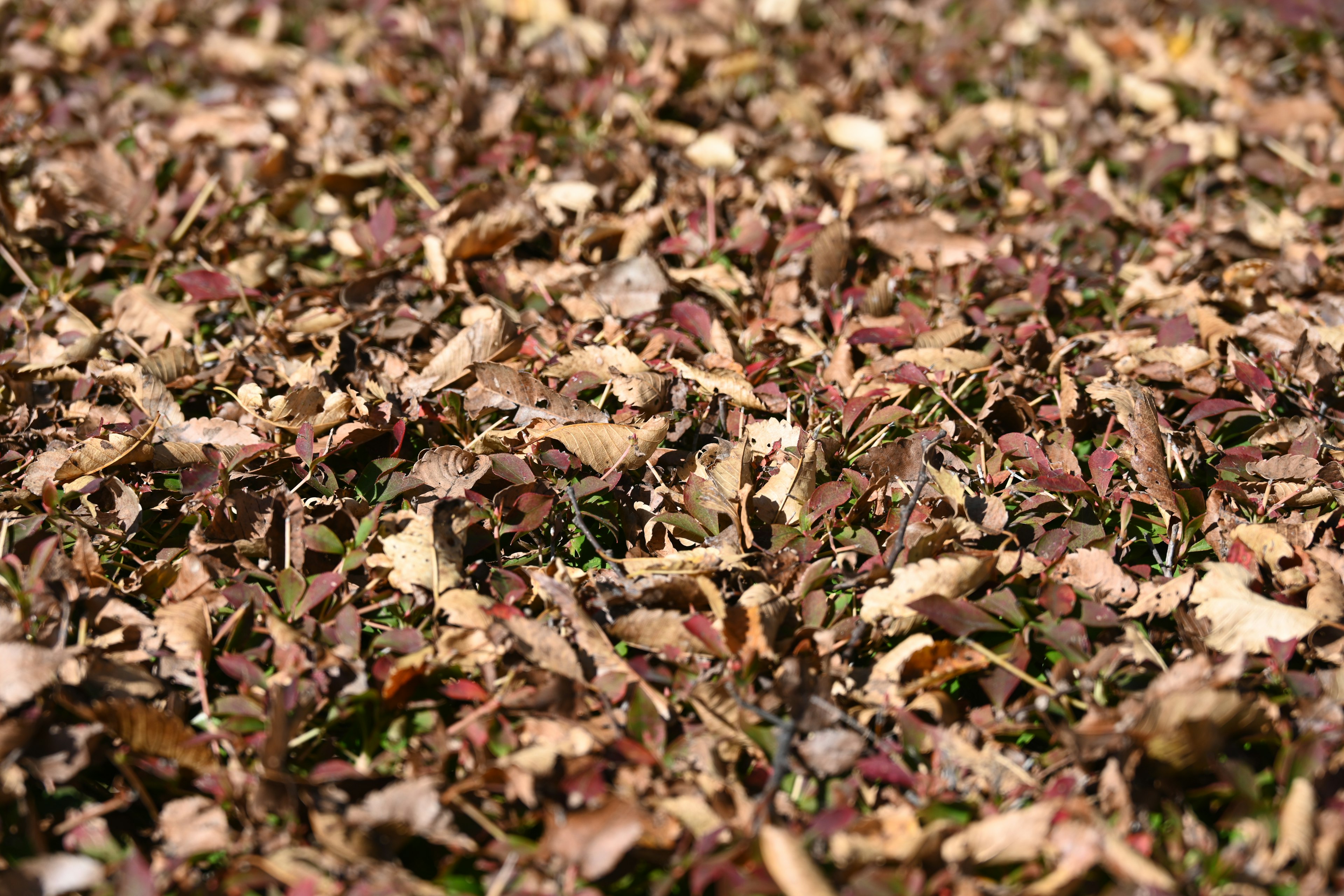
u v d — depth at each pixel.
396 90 1.78
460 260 1.57
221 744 1.35
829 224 1.55
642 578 1.38
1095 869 1.31
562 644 1.36
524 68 1.83
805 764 1.34
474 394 1.46
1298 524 1.41
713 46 1.87
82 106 1.74
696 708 1.35
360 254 1.59
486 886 1.32
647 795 1.33
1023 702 1.36
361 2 2.08
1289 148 1.71
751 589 1.38
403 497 1.44
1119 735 1.33
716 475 1.42
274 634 1.36
